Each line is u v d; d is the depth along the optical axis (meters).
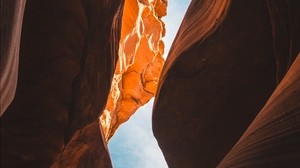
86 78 8.77
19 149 7.71
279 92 5.18
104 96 9.48
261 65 9.39
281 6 8.11
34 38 8.09
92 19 8.80
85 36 8.73
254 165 4.53
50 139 8.02
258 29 9.11
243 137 5.39
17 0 3.28
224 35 9.49
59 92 8.24
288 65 8.02
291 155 4.22
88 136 9.57
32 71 8.01
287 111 4.69
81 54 8.66
